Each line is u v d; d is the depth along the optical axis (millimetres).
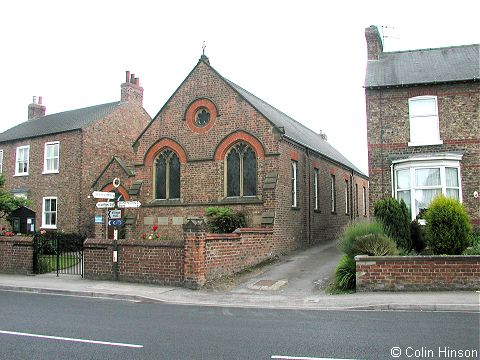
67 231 27672
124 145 30891
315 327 9234
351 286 13875
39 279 16984
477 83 18906
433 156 18328
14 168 30984
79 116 31500
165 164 23125
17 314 10789
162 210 22562
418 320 9734
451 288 12930
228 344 7871
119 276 16359
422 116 19516
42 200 29156
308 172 24359
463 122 18906
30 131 31562
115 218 16500
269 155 20484
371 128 19984
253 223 20312
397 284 13203
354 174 34719
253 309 11719
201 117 22562
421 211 18453
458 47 21938
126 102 31500
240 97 21406
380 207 16344
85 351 7449
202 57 22578
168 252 15539
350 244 14695
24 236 19219
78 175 27797
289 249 21125
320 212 25875
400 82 19641
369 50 22391
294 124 30891
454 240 13961
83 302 12828
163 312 11227
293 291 14305
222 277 16000
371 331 8727
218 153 21609
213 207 20922
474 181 18438
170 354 7258
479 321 9508
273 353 7266
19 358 7070
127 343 7969
